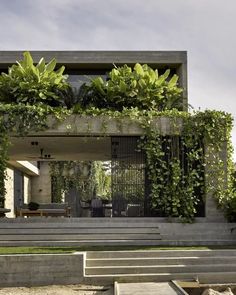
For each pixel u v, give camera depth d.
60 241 12.80
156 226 13.95
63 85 16.06
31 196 32.66
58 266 10.45
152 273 10.80
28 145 18.53
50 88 15.93
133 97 15.98
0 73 19.73
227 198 14.98
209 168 15.09
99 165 30.95
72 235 13.11
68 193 31.31
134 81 15.91
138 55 19.31
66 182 31.19
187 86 19.19
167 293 9.27
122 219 14.34
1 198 14.97
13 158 23.20
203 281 10.67
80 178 30.92
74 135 15.56
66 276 10.45
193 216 14.67
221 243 13.23
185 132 15.15
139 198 15.12
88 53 19.23
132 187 15.20
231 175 15.41
